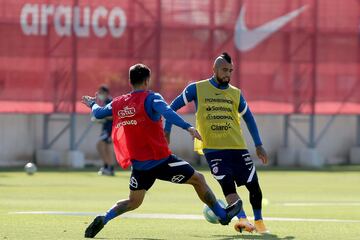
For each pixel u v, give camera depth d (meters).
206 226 43.31
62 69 96.38
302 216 50.34
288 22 103.00
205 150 40.53
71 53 96.56
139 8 98.56
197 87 40.62
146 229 41.50
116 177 86.44
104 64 97.56
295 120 108.62
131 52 98.31
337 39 104.56
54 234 38.38
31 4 95.38
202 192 37.25
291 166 107.25
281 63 102.81
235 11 101.38
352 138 111.69
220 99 40.38
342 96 105.00
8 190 68.81
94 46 97.25
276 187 77.06
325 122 109.62
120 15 98.00
